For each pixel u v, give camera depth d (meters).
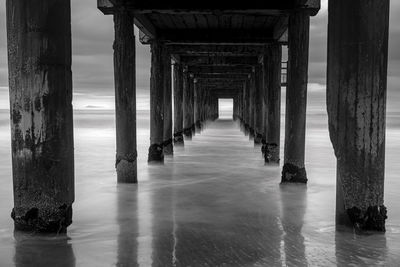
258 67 14.30
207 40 10.00
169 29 9.88
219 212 5.29
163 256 3.69
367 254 3.72
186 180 7.66
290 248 3.91
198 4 7.23
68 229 4.46
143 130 25.66
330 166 9.88
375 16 3.93
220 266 3.46
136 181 7.31
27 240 3.96
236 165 9.83
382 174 4.14
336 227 4.33
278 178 7.92
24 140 3.87
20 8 3.76
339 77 4.10
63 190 3.99
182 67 15.10
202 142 17.20
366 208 4.14
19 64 3.81
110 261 3.57
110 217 5.02
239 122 31.30
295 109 7.05
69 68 4.00
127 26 7.07
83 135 21.05
